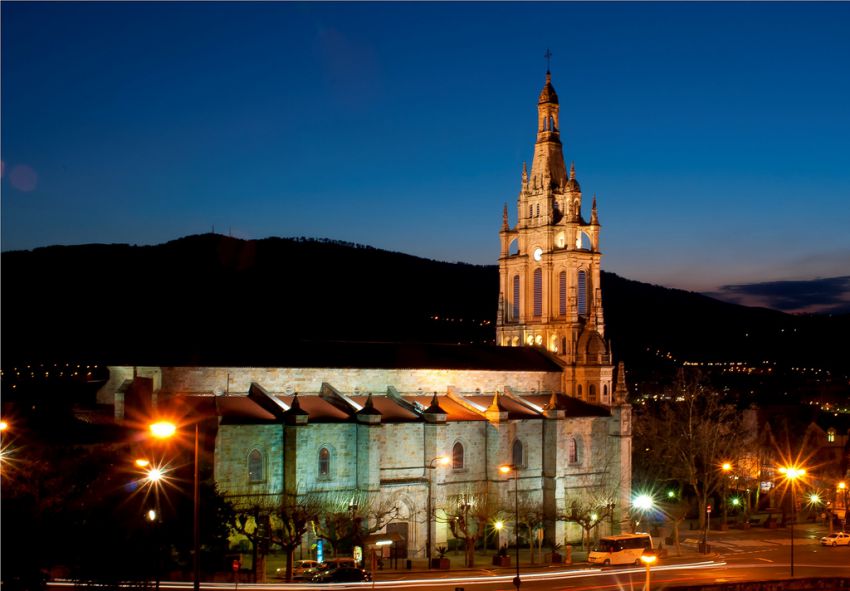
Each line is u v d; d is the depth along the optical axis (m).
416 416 125.62
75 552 72.31
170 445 104.44
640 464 173.88
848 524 155.88
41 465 83.81
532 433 134.75
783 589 91.00
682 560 119.56
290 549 95.62
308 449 114.25
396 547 115.44
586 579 103.56
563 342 155.00
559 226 157.88
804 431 191.38
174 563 89.38
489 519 124.69
